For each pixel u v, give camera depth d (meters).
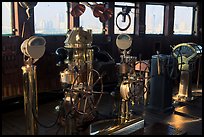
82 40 3.26
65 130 3.13
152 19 6.23
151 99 4.11
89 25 5.39
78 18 5.12
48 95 4.70
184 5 6.46
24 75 2.79
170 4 6.25
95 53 5.09
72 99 3.12
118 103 4.20
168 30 6.38
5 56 4.11
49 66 4.68
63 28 5.03
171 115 3.95
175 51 4.78
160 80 3.97
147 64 3.95
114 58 5.71
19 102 4.29
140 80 3.46
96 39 5.41
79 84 3.18
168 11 6.29
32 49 2.68
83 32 3.33
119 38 3.52
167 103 4.06
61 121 3.34
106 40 5.55
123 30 5.78
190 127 3.44
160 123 3.53
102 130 3.09
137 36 5.99
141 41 6.05
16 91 4.29
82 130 3.19
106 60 5.18
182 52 4.67
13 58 4.22
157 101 4.04
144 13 6.01
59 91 4.82
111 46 5.66
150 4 6.09
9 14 4.29
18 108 4.25
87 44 3.32
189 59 4.60
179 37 6.57
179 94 4.84
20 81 4.34
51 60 4.70
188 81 4.71
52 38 4.75
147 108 4.14
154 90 4.05
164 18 6.39
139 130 3.25
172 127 3.37
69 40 3.30
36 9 4.59
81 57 3.29
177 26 6.56
